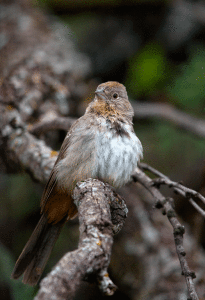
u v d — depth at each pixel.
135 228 10.10
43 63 11.52
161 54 11.16
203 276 8.91
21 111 10.45
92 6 12.86
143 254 9.71
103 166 7.38
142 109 11.34
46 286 3.82
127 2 12.50
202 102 10.79
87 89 12.15
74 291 3.92
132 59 11.40
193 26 11.89
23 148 9.61
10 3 13.42
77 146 7.50
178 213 11.01
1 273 9.39
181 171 10.84
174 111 11.16
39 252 7.71
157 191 7.48
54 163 8.70
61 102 11.12
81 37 12.71
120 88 8.38
